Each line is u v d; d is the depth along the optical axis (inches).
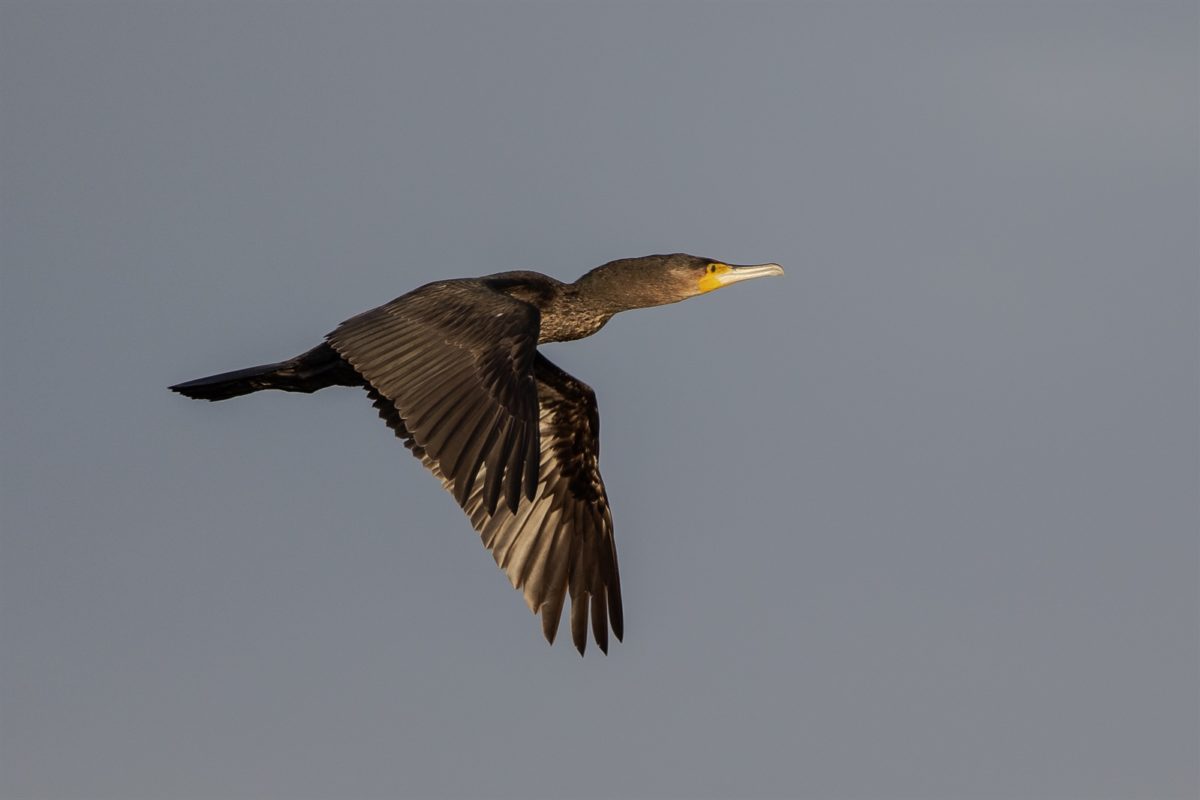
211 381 642.8
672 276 663.1
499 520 671.1
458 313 556.7
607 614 686.5
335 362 636.1
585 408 683.4
